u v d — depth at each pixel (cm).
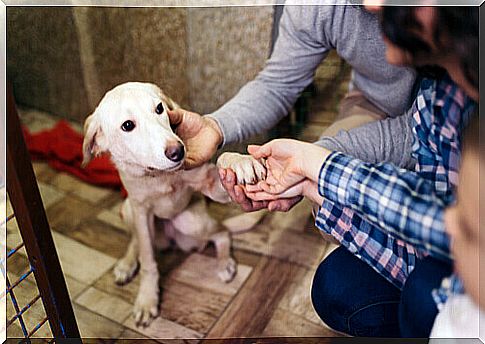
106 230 128
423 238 61
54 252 76
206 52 121
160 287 115
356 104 106
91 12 122
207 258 122
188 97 127
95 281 117
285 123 125
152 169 93
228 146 107
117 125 90
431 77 68
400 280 80
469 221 58
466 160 60
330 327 97
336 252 91
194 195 112
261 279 115
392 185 64
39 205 71
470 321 64
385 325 87
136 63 125
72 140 140
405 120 93
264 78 105
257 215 124
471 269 59
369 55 92
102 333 106
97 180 136
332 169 70
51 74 132
